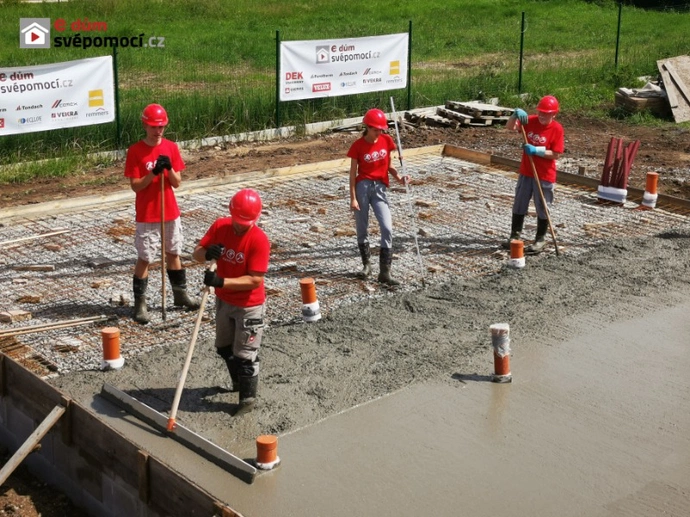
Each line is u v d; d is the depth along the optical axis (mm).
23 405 7375
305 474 6223
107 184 13844
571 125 18422
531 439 6695
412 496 5984
